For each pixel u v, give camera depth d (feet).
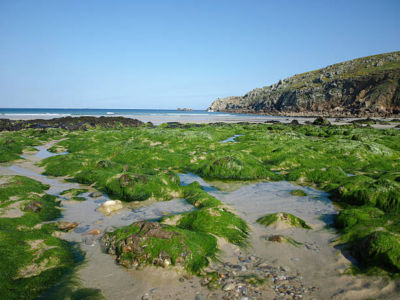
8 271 20.01
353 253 23.89
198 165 58.13
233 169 53.06
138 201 38.73
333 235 27.86
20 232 25.45
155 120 262.67
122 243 24.00
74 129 148.36
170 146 78.28
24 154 75.10
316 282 20.24
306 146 74.43
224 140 104.32
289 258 23.67
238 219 30.81
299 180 50.34
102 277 20.92
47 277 20.29
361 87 378.32
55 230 28.48
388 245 21.61
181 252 22.22
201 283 20.17
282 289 19.40
